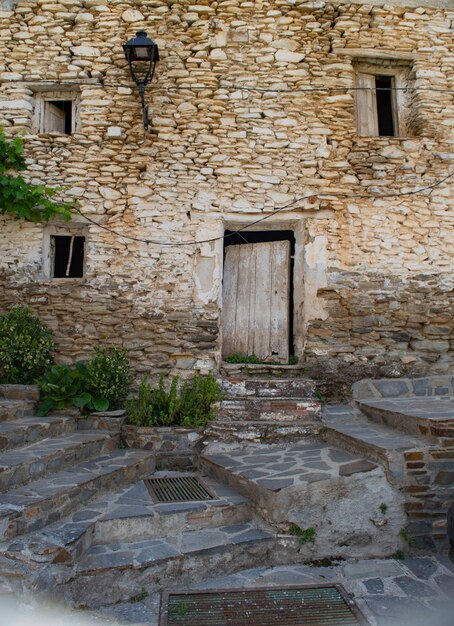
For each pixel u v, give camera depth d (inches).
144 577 119.0
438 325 223.9
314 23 231.9
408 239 226.8
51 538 115.7
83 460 165.9
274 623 108.7
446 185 231.1
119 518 131.2
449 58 237.3
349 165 228.2
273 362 232.2
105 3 228.8
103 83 226.8
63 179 222.7
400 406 189.6
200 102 226.7
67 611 110.4
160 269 220.4
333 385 216.4
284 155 227.3
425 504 141.7
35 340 201.9
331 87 230.7
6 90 227.1
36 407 192.5
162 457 186.5
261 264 242.1
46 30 228.2
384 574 128.6
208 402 197.9
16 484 133.1
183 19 229.1
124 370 201.3
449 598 116.9
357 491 140.9
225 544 129.6
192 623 108.5
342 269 224.2
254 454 179.3
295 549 135.3
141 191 222.8
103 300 218.4
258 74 228.8
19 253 221.3
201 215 223.1
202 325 217.2
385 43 234.2
